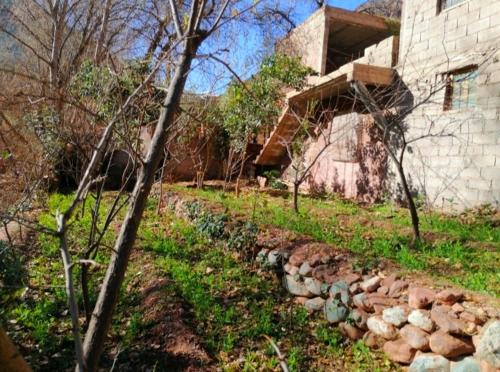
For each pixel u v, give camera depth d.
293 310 4.54
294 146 11.92
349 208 8.65
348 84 9.79
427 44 8.74
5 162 4.13
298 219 6.96
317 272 4.57
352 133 10.66
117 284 2.18
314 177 12.64
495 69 7.34
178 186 11.80
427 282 3.89
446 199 8.21
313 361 3.69
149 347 3.70
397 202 9.43
